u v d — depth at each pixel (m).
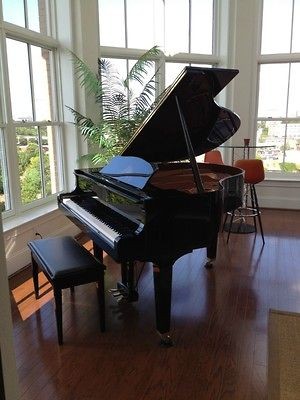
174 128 2.67
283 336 2.29
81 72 4.14
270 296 2.83
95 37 4.26
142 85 4.65
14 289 2.98
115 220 2.42
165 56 5.11
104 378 1.92
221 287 3.00
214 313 2.58
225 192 3.06
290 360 2.06
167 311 2.18
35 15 3.77
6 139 3.33
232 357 2.09
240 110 5.41
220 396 1.78
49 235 3.81
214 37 5.36
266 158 5.70
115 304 2.74
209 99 2.46
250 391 1.82
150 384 1.87
